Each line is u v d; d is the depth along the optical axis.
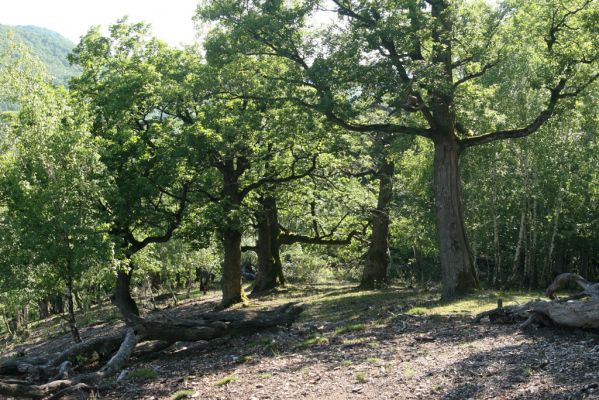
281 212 37.72
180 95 24.38
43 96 18.58
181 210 25.77
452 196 21.58
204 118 24.81
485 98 22.64
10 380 11.09
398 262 44.94
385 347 12.60
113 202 22.58
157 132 24.28
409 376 9.59
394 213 32.81
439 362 10.40
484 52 19.80
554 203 30.03
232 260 28.30
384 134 30.86
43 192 16.59
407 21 19.16
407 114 23.80
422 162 31.28
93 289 47.88
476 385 8.54
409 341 13.03
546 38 20.45
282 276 36.84
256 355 13.33
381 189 33.75
